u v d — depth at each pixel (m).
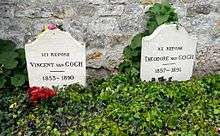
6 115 2.62
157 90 2.82
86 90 2.91
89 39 3.18
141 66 2.98
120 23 3.16
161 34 2.90
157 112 2.59
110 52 3.23
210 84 3.00
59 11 3.09
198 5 3.16
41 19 3.11
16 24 3.10
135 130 2.47
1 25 3.09
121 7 3.11
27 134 2.48
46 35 2.75
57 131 2.48
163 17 2.96
